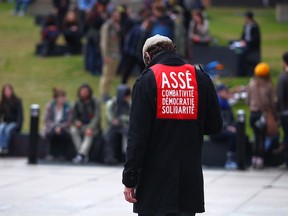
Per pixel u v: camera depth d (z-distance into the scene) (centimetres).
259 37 3406
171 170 1030
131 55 3184
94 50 3669
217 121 1080
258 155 2419
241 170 2389
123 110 2564
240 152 2391
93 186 2038
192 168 1039
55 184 2066
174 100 1041
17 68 3878
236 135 2405
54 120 2634
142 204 1033
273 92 2411
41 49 4141
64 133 2588
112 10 3966
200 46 3466
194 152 1046
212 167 2478
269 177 2236
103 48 3192
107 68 3195
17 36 4678
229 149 2456
